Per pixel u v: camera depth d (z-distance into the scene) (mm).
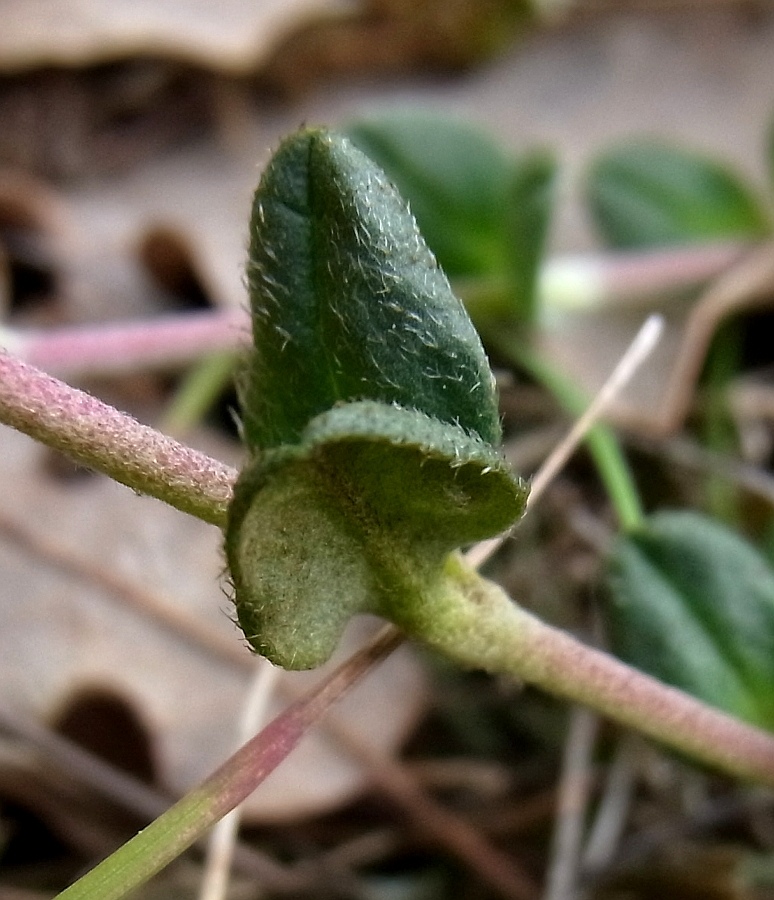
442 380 47
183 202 99
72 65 99
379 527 46
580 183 99
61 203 98
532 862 69
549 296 88
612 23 108
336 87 106
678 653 61
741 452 83
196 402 83
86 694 72
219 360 84
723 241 90
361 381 48
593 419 65
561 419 82
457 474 45
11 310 93
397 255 47
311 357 48
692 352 83
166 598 74
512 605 50
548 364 83
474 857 68
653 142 92
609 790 69
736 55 105
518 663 51
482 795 70
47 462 80
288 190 48
